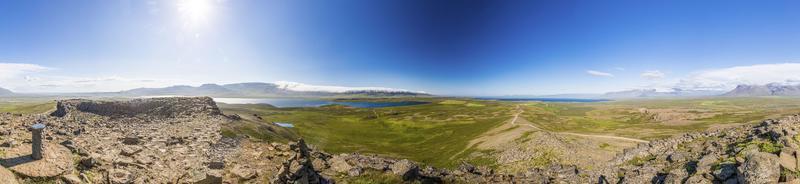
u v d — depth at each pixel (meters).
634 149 44.03
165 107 60.19
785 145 23.72
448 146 99.75
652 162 35.31
